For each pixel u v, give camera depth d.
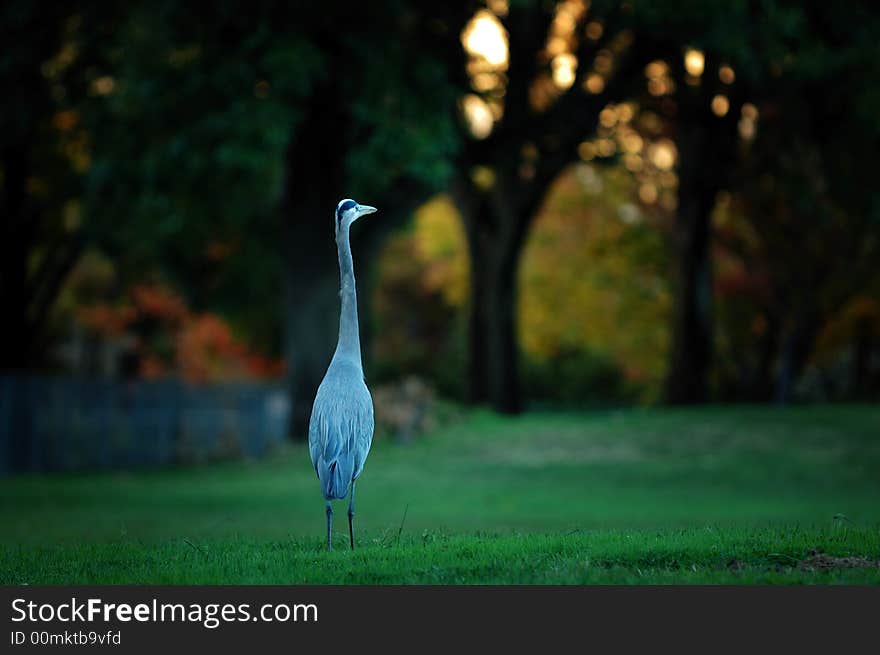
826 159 49.94
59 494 37.50
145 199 43.69
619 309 76.88
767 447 43.69
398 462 45.16
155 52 44.31
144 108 42.75
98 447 50.78
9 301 53.47
